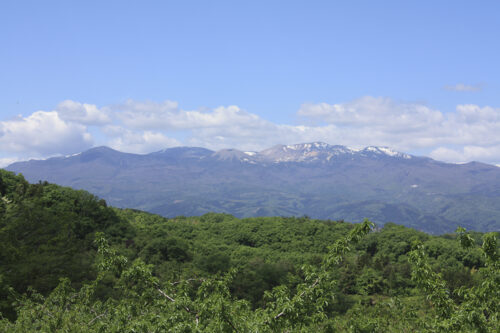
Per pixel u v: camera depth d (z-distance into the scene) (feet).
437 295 35.12
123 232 343.87
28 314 63.00
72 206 329.72
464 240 34.55
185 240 437.58
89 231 310.65
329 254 34.86
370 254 430.20
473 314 31.32
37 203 236.84
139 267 38.81
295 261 408.46
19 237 173.17
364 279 273.75
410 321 58.54
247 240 513.04
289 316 33.40
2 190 300.61
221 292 38.58
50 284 140.97
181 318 34.55
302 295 34.09
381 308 68.33
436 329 33.78
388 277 276.62
